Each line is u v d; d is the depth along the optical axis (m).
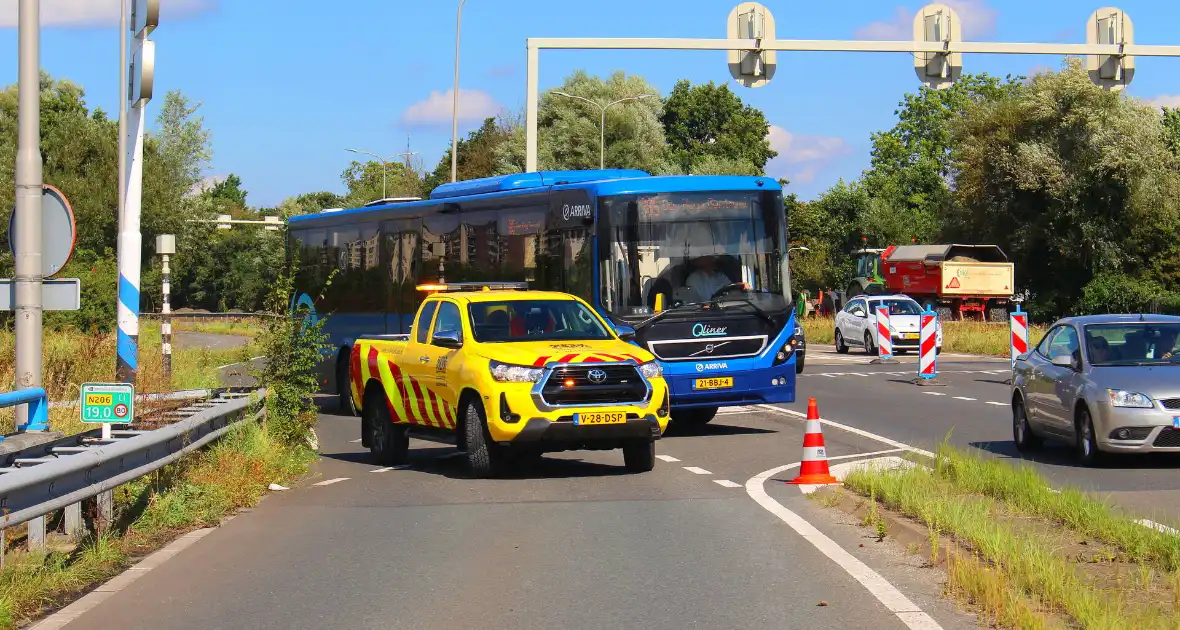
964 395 24.23
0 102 62.41
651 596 7.76
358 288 23.64
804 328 51.69
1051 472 13.38
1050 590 7.14
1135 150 59.69
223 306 100.44
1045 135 62.16
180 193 64.75
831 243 80.31
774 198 18.25
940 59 24.33
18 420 12.55
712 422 19.62
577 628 7.00
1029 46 24.47
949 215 67.50
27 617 7.34
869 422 19.05
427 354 14.43
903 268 53.34
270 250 98.69
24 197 13.01
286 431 15.12
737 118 105.06
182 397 15.32
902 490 10.97
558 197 18.53
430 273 21.48
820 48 24.00
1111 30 24.77
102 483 8.94
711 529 10.12
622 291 17.55
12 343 21.94
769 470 13.85
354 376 16.00
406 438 15.32
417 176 93.62
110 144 58.78
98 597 7.91
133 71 16.27
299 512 11.30
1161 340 14.60
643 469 13.87
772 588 7.93
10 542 9.14
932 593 7.73
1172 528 9.07
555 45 24.33
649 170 81.88
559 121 81.12
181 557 9.21
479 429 13.32
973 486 11.16
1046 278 64.88
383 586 8.16
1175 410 13.41
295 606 7.62
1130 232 61.75
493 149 85.12
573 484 12.98
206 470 12.13
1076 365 14.45
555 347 13.45
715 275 17.88
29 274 12.98
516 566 8.74
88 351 20.97
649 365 13.46
